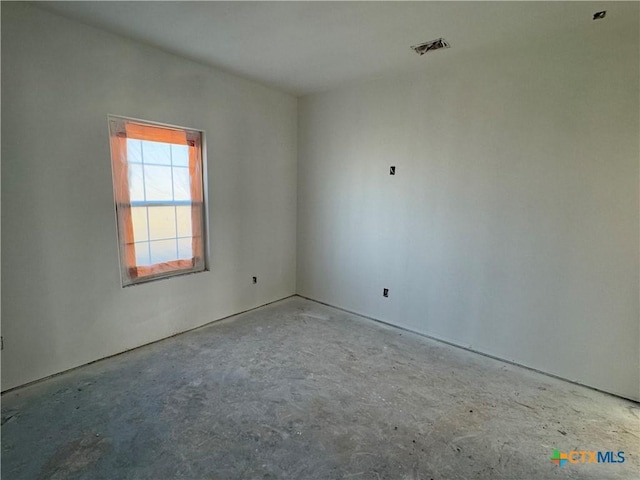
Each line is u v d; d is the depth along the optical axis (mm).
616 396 2494
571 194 2584
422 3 2115
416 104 3344
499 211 2934
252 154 3920
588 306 2580
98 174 2688
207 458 1814
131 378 2572
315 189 4363
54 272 2521
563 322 2695
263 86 3920
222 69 3414
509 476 1747
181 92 3148
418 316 3557
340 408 2266
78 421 2078
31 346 2453
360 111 3795
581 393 2523
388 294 3773
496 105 2865
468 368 2852
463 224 3152
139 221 3057
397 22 2363
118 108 2742
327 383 2564
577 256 2598
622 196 2395
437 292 3391
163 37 2689
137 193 3014
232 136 3670
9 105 2215
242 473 1725
